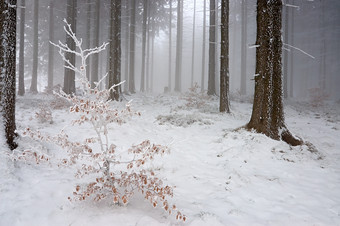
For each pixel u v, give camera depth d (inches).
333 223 135.0
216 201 160.2
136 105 591.5
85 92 136.3
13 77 204.5
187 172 216.2
